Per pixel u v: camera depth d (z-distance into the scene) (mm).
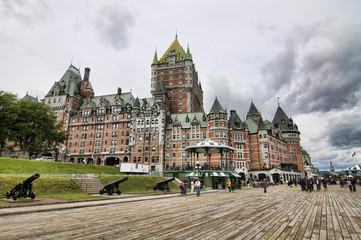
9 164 41125
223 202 21516
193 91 112562
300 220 12406
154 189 37781
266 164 82938
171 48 119375
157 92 99938
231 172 54562
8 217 13250
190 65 108812
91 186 33969
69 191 29234
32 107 67812
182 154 82500
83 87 109250
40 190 26641
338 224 11406
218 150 56469
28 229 10047
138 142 85000
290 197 27094
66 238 8539
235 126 85125
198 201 22656
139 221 11961
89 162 91312
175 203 20906
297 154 108000
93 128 94188
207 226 10734
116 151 88000
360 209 16781
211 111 82500
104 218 12867
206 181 53875
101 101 97125
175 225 10938
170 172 63531
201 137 82875
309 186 36719
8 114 57312
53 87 107938
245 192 37375
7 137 61125
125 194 30922
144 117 87062
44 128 67812
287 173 87062
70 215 13992
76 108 102875
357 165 67500
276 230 10031
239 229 10156
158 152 81938
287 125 112062
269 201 22391
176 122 86688
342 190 41188
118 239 8422
